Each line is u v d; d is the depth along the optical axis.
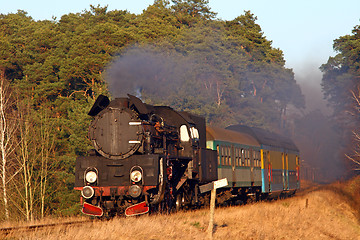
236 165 93.12
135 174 60.62
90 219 62.59
